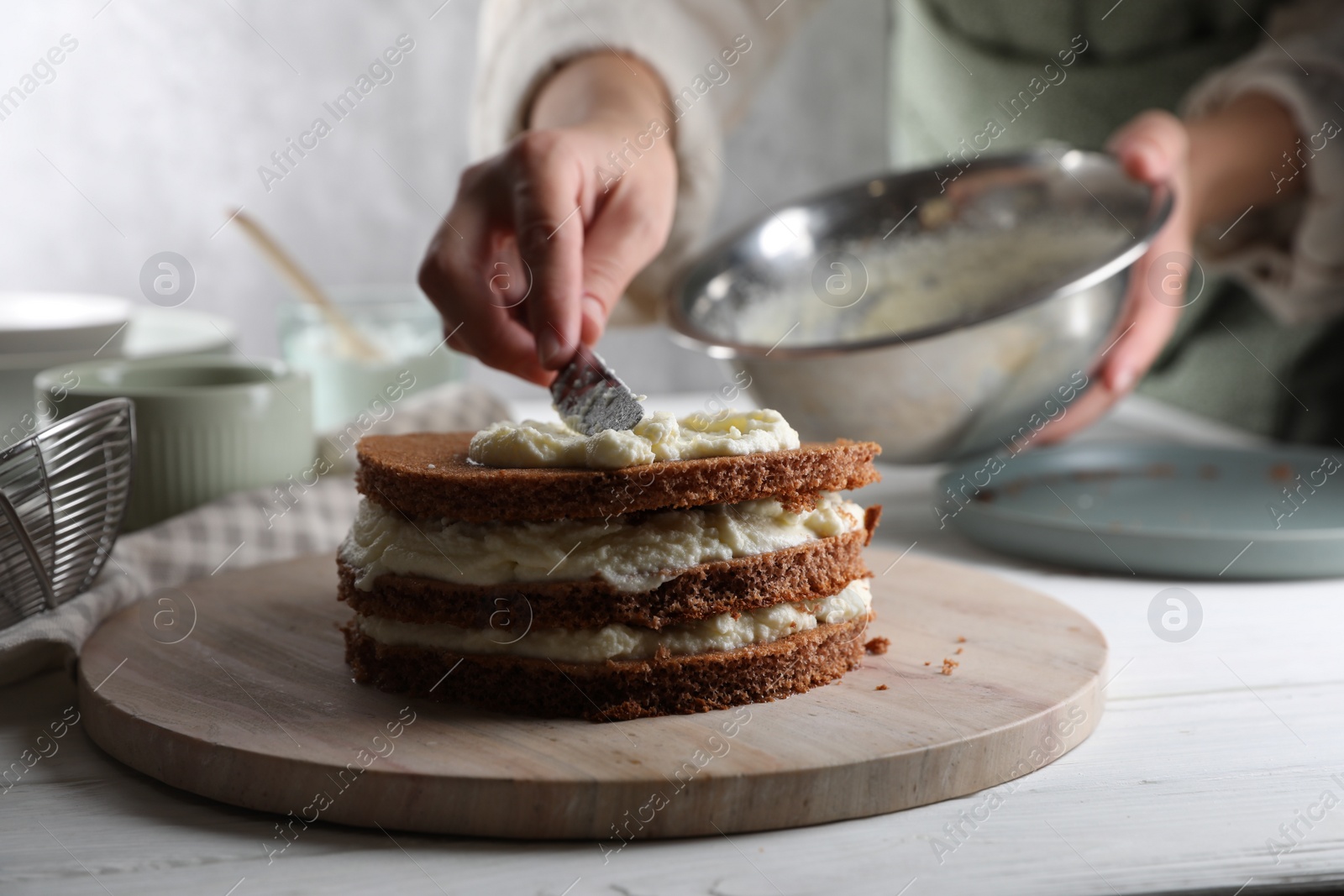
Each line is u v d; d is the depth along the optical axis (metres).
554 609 0.69
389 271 1.46
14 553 0.70
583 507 0.69
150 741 0.66
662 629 0.69
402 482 0.70
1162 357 1.21
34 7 1.32
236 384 0.89
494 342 0.77
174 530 0.82
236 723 0.66
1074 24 1.13
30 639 0.71
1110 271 0.84
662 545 0.69
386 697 0.69
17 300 0.99
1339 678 0.72
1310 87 0.99
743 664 0.69
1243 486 0.91
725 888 0.60
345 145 1.41
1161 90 1.11
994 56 1.17
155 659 0.72
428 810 0.63
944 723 0.66
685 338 0.89
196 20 1.36
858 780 0.63
